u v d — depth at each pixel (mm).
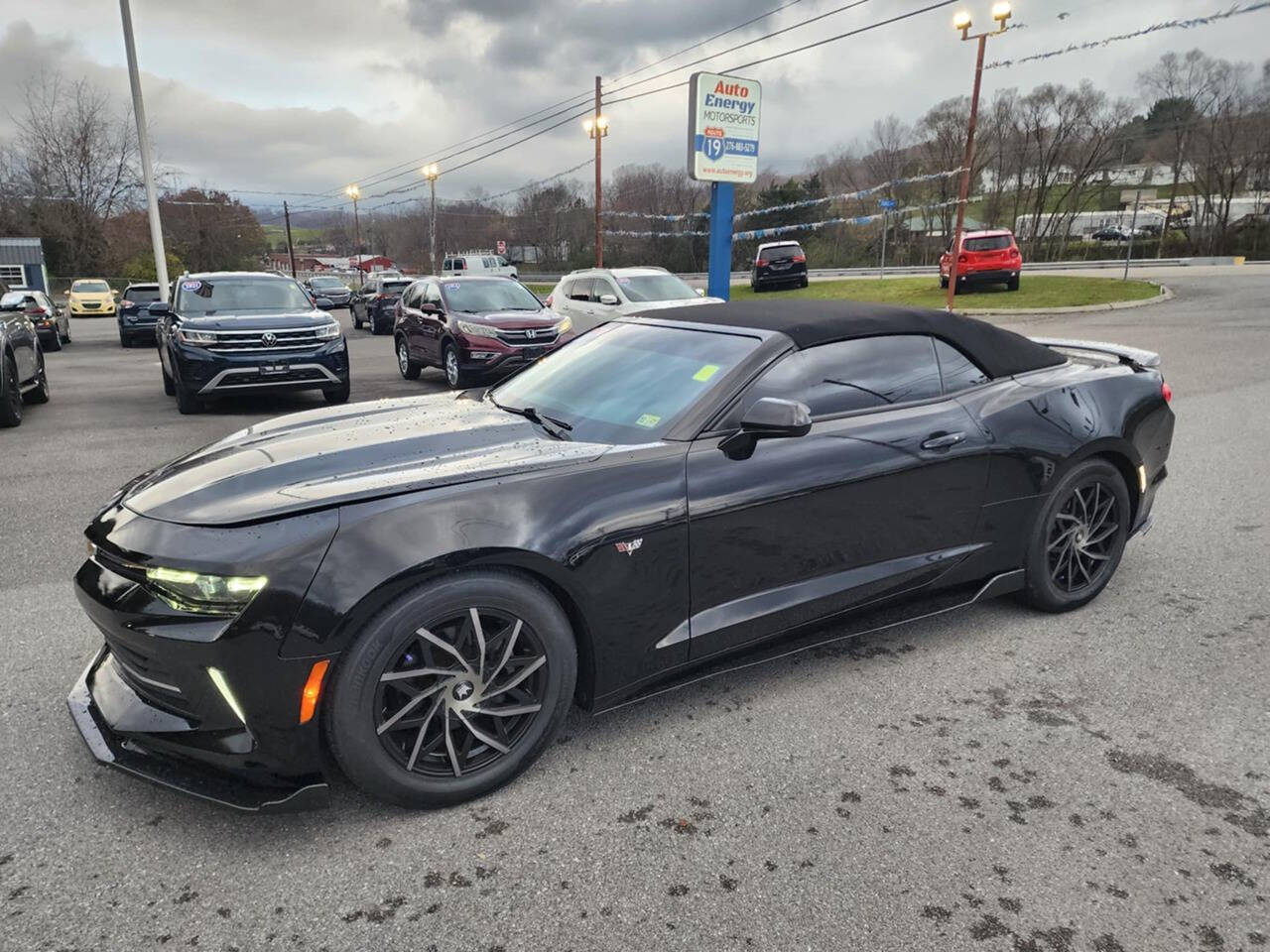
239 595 2102
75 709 2516
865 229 52938
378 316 22922
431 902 2020
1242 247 52219
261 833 2273
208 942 1891
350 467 2611
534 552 2338
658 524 2568
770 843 2234
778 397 2906
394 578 2160
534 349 10562
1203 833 2270
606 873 2121
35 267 47625
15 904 1999
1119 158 53156
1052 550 3586
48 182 56531
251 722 2154
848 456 2945
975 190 53406
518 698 2457
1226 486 5559
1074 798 2422
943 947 1876
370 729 2209
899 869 2133
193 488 2533
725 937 1907
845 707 2949
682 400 2896
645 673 2662
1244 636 3477
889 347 3217
